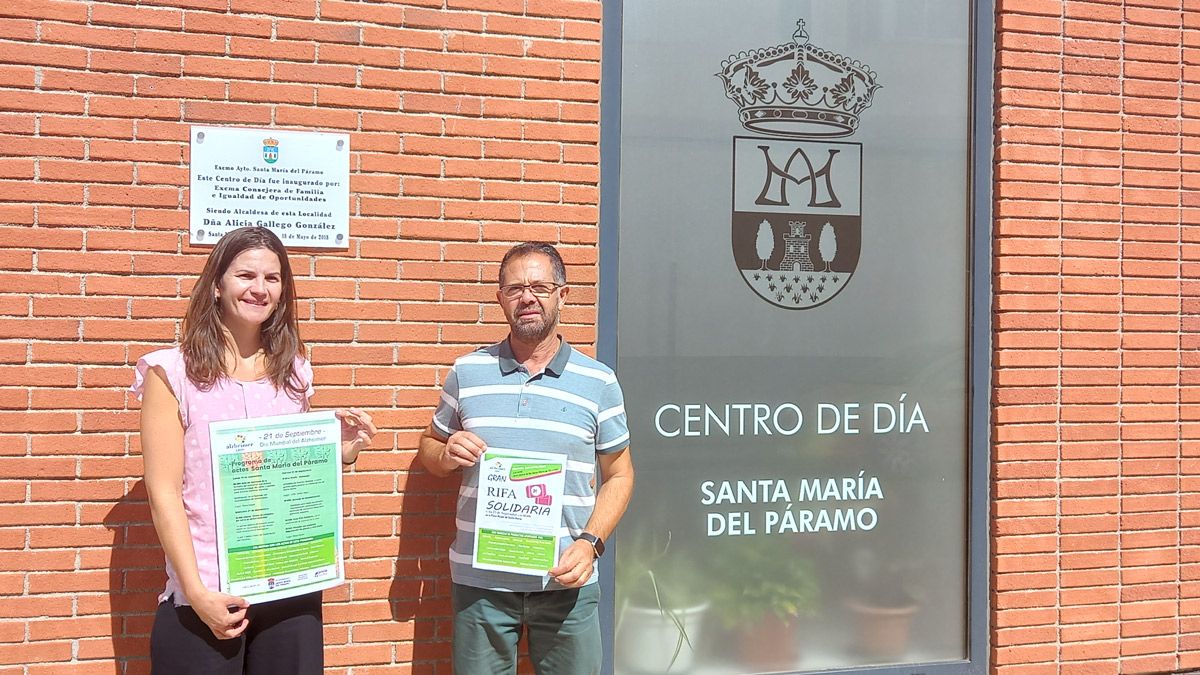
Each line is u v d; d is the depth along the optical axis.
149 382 2.74
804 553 4.23
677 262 4.11
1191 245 4.49
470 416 3.19
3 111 3.48
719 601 4.13
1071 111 4.39
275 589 2.77
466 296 3.85
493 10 3.88
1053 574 4.36
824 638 4.25
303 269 3.72
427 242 3.82
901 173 4.34
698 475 4.12
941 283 4.37
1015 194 4.34
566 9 3.94
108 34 3.56
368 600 3.77
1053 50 4.38
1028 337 4.35
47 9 3.51
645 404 4.07
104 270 3.56
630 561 4.05
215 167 3.64
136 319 3.58
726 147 4.16
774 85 4.22
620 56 4.04
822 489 4.25
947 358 4.38
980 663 4.34
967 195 4.39
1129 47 4.45
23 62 3.50
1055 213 4.38
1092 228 4.41
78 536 3.54
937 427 4.37
